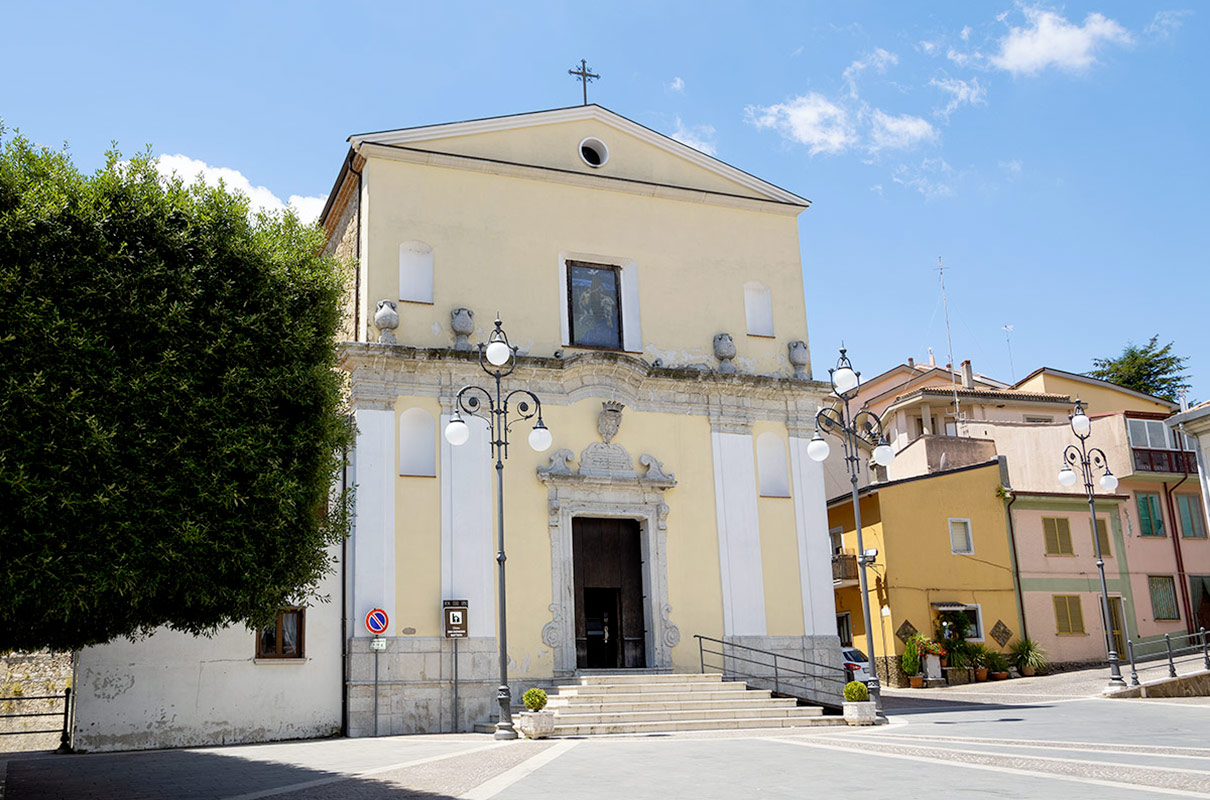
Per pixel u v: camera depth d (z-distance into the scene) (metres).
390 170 24.56
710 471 25.78
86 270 11.84
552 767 13.07
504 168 25.62
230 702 20.28
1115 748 13.64
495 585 22.92
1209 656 28.92
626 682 21.94
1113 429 39.28
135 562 11.42
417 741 18.55
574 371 24.66
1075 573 36.47
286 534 12.92
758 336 27.55
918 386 49.47
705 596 24.86
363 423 22.72
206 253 13.05
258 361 13.23
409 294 24.22
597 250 26.33
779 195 28.95
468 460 23.42
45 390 11.10
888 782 10.73
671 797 10.14
